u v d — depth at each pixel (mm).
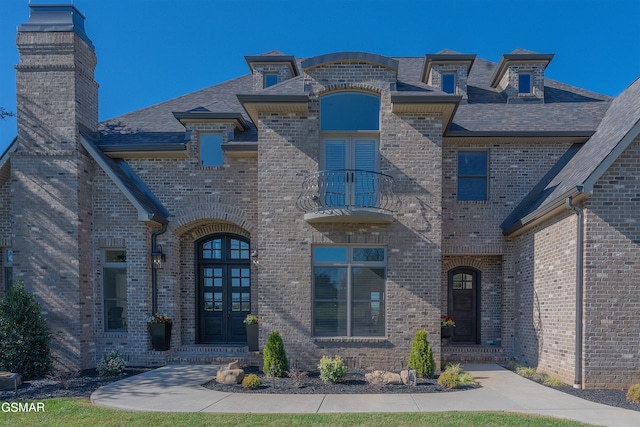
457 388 8922
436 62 14266
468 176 12719
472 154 12805
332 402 7871
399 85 11281
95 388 9172
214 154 12867
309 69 11086
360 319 10992
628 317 8891
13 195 11570
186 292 13102
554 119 12875
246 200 12555
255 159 12594
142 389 8930
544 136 12164
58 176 11531
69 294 11328
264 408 7500
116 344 11828
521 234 11859
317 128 11047
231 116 12375
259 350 10844
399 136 10953
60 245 11414
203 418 6895
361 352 10680
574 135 12070
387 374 9305
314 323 10977
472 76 16656
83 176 11758
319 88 11062
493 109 13641
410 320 10695
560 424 6547
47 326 11180
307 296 10820
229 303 13438
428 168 10891
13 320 10148
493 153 12562
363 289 11039
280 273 10867
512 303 12320
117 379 10023
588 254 8961
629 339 8875
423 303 10727
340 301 11031
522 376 10172
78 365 11188
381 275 11016
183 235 13156
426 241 10812
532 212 10555
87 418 6930
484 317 12766
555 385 9203
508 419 6805
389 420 6766
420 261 10781
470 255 12797
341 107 11234
